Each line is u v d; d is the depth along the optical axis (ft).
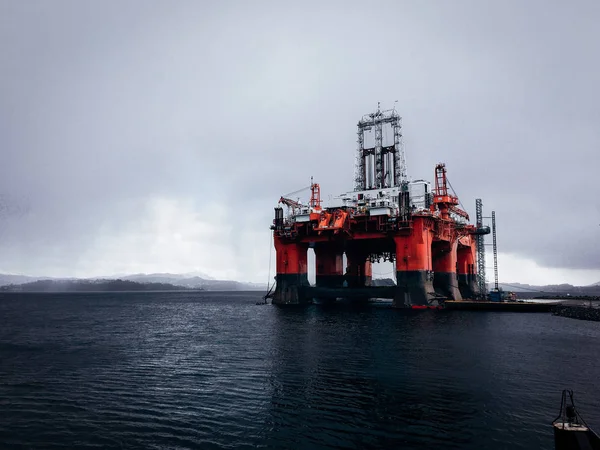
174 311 297.94
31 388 76.64
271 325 178.29
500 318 197.26
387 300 366.63
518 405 64.39
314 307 273.33
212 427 56.75
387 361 97.19
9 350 119.85
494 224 293.02
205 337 145.59
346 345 120.78
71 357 107.96
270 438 52.80
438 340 128.77
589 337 135.23
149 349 119.75
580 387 74.28
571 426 41.88
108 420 59.72
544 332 147.33
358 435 53.57
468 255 333.01
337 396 69.67
